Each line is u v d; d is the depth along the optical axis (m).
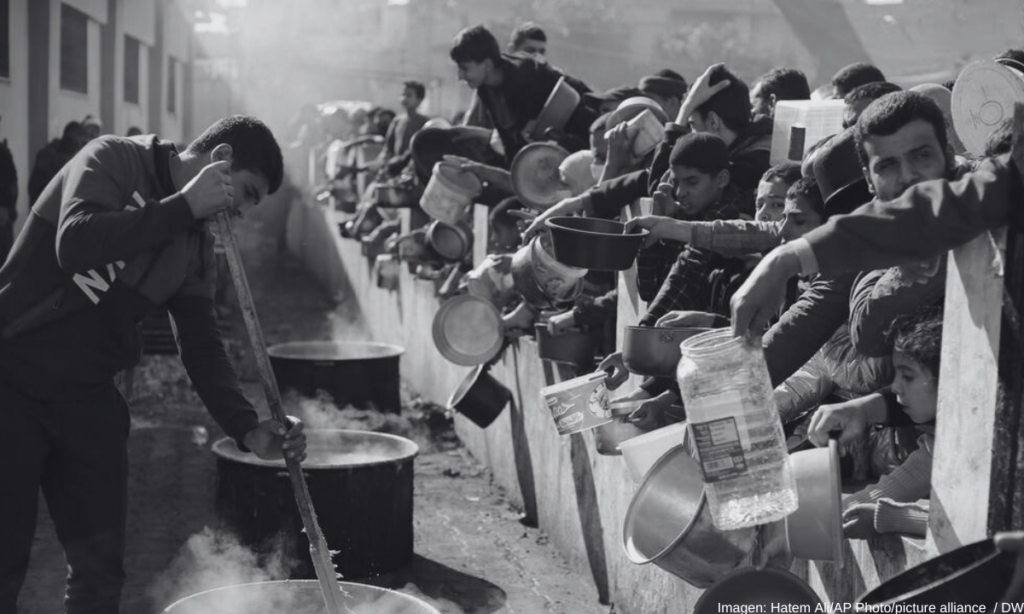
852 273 3.46
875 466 3.47
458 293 8.48
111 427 3.80
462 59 7.41
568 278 5.50
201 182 3.53
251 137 3.76
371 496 5.60
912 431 3.38
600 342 6.06
